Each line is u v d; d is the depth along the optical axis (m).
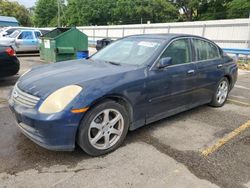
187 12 39.94
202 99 4.79
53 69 3.62
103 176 2.77
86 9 43.84
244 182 2.73
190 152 3.34
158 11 40.12
